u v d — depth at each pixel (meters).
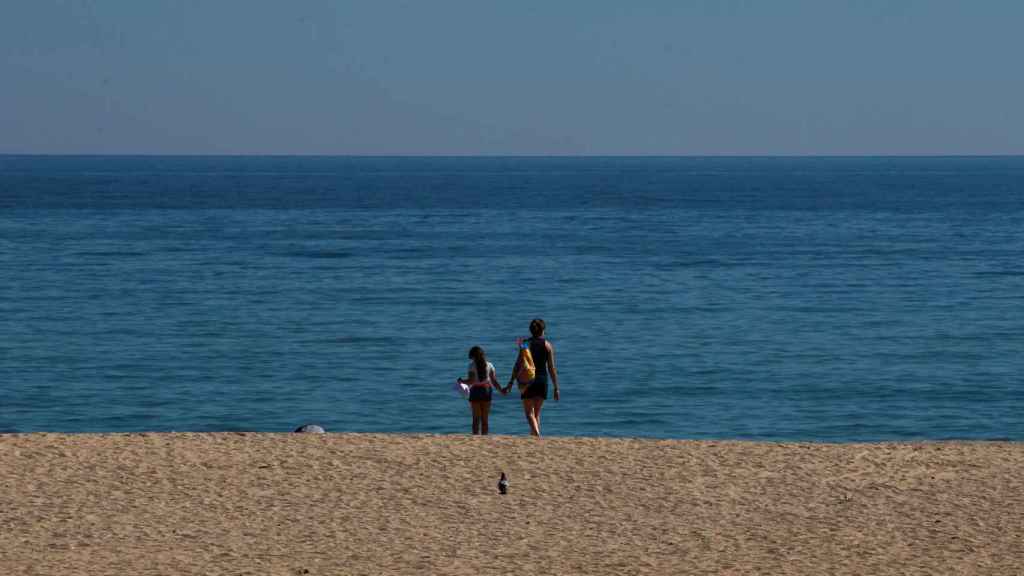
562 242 160.75
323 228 185.62
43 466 28.52
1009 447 32.25
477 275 117.75
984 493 26.97
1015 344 75.88
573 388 60.75
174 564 21.44
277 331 80.38
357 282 110.62
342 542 23.09
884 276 117.62
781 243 160.75
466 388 35.69
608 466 29.42
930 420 53.84
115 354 70.69
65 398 58.03
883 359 70.25
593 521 24.77
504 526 24.33
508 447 31.30
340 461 29.50
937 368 67.12
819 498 26.59
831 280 114.12
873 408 56.47
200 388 60.75
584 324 84.75
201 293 100.88
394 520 24.72
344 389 60.66
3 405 56.28
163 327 81.62
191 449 30.48
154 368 66.25
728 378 63.94
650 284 110.69
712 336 79.12
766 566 21.55
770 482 28.03
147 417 54.03
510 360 69.88
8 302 93.38
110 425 52.44
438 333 80.19
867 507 25.83
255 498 26.23
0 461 28.89
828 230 186.88
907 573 21.08
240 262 128.62
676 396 59.00
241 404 56.97
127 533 23.50
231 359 69.38
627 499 26.50
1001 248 151.50
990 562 21.73
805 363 68.69
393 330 81.31
